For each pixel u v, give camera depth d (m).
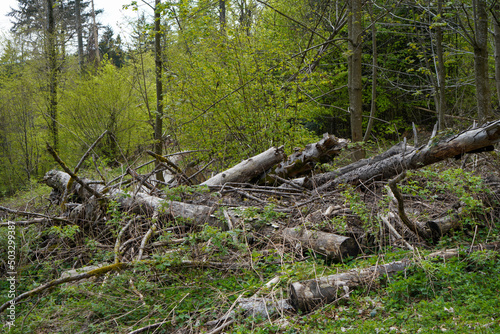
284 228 5.97
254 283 4.82
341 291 4.27
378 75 16.16
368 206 6.24
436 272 4.38
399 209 5.04
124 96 17.25
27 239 6.64
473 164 7.45
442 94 10.84
